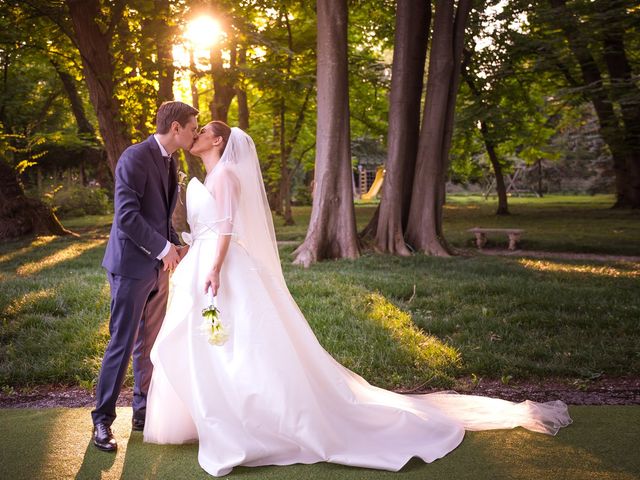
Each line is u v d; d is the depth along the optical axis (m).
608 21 17.41
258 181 3.68
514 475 3.08
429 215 12.55
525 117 24.59
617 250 13.48
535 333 5.98
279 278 3.75
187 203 3.59
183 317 3.38
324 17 11.38
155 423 3.46
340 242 11.68
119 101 13.43
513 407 3.95
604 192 49.75
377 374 4.78
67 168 32.44
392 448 3.39
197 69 14.42
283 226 20.70
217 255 3.39
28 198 17.02
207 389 3.27
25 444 3.44
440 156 12.59
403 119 12.23
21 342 5.43
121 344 3.44
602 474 3.08
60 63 19.30
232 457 3.16
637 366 4.92
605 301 7.09
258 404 3.24
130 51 13.02
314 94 20.19
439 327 6.11
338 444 3.34
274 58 18.05
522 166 51.38
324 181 11.59
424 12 12.72
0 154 17.48
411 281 8.46
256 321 3.34
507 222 21.77
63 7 13.64
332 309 6.71
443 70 12.23
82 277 8.43
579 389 4.55
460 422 3.74
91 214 29.58
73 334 5.59
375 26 21.47
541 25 19.45
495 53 21.38
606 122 23.34
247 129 20.86
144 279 3.47
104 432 3.40
